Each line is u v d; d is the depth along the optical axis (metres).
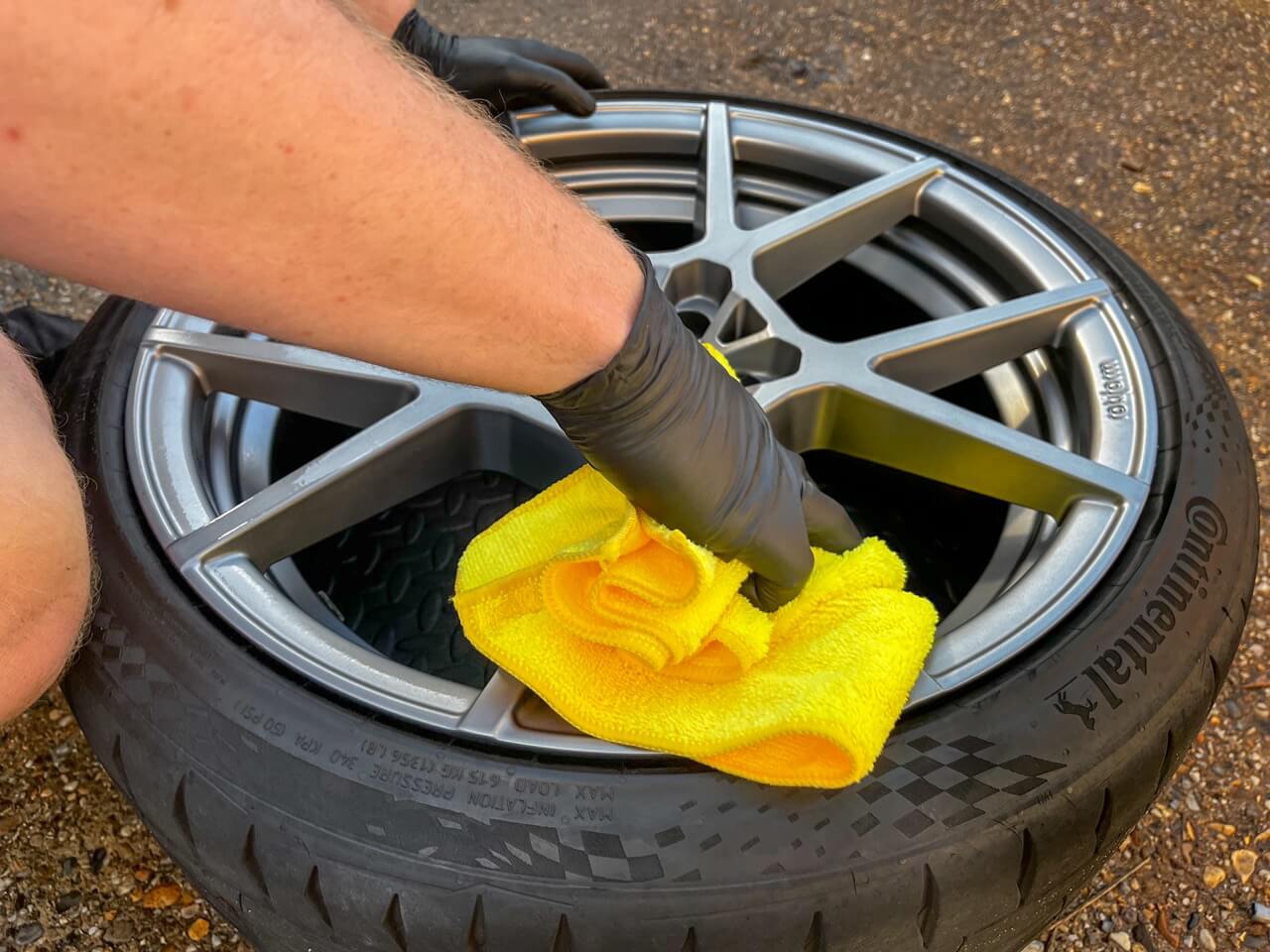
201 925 1.08
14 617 0.81
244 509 0.99
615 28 2.27
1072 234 1.26
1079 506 1.03
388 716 0.84
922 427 1.10
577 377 0.64
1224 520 1.00
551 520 0.91
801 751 0.76
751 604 0.85
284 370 1.12
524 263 0.52
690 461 0.74
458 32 2.23
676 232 1.46
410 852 0.77
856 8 2.36
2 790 1.18
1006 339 1.19
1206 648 0.92
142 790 0.85
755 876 0.75
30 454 0.83
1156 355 1.13
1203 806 1.22
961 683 0.86
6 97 0.36
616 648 0.81
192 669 0.86
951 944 0.81
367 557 1.30
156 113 0.38
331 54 0.42
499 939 0.75
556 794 0.78
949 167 1.35
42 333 1.46
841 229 1.30
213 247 0.44
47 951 1.07
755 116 1.44
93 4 0.35
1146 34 2.29
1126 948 1.11
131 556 0.95
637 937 0.74
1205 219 1.92
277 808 0.79
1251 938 1.12
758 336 1.19
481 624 0.86
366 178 0.43
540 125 1.42
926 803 0.79
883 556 0.92
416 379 1.11
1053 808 0.81
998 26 2.31
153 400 1.08
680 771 0.80
